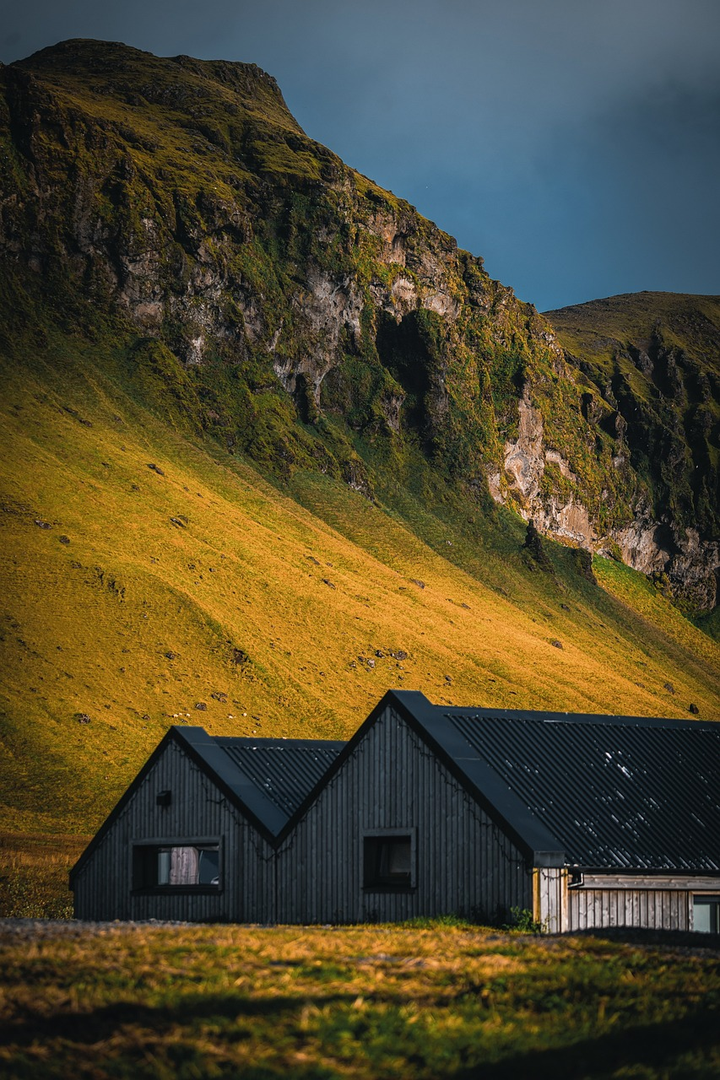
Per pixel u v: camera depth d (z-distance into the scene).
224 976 19.06
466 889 33.41
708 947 24.39
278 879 38.53
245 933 24.70
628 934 26.92
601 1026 17.42
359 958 21.69
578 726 39.56
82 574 194.75
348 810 36.97
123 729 154.38
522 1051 16.17
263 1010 17.22
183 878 41.75
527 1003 18.52
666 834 35.03
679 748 40.03
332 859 37.09
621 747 39.34
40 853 89.88
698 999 18.94
